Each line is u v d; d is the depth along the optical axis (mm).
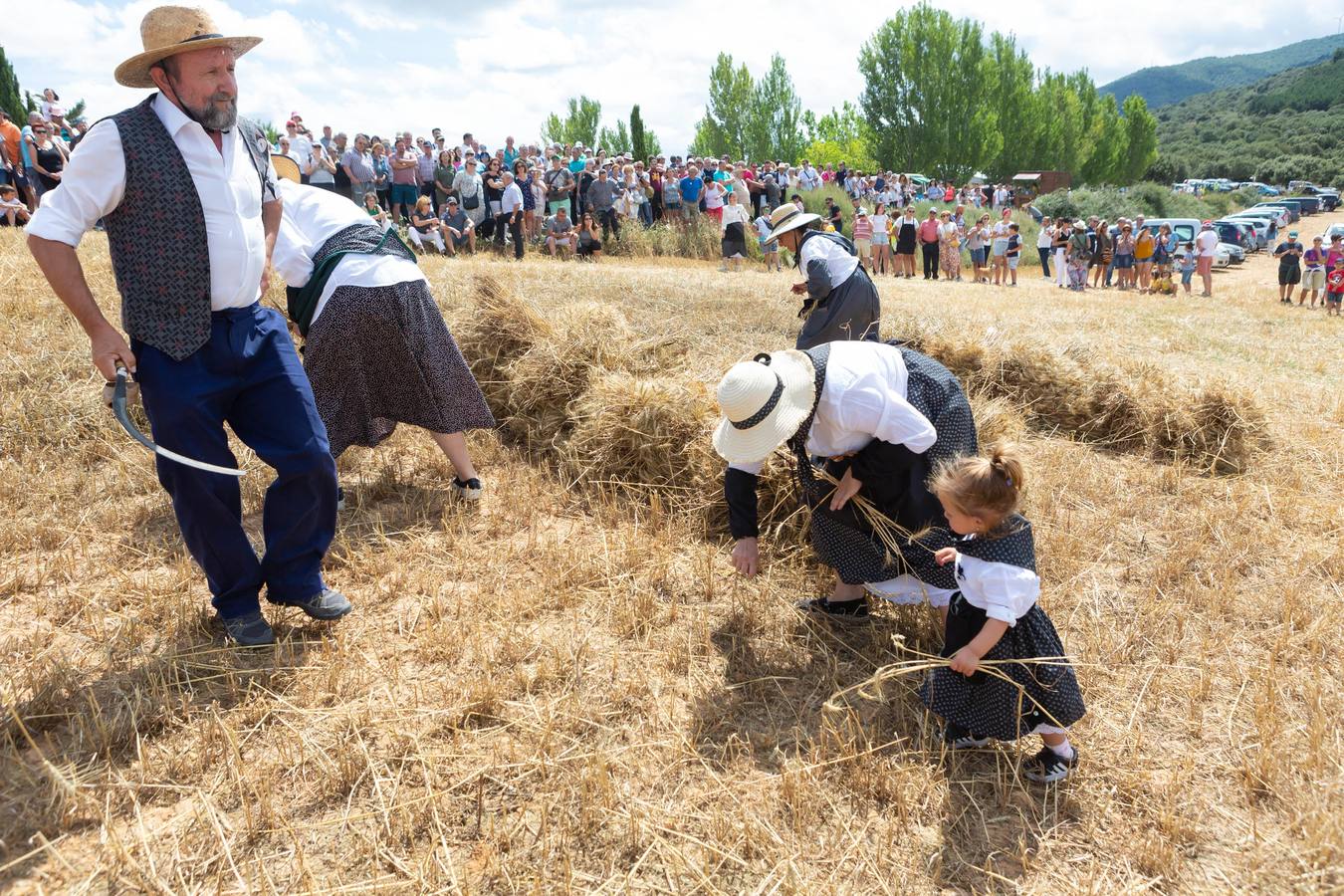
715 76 60250
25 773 2668
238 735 2943
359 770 2816
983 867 2564
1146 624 3832
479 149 18797
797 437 3496
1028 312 12383
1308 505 5246
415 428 5824
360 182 14023
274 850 2504
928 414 3326
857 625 3820
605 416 5199
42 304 6719
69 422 5113
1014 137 66562
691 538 4578
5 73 45875
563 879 2438
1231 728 3143
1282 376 8703
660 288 9812
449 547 4367
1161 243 20891
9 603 3623
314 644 3480
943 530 3322
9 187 11125
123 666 3258
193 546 3309
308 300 4445
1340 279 16859
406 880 2406
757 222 17906
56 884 2334
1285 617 3873
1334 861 2508
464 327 6328
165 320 3066
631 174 19906
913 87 59969
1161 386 6402
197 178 3045
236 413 3383
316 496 3414
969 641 2914
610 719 3146
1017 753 2965
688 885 2453
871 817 2729
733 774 2895
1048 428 6586
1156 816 2742
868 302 5766
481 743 2969
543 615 3791
